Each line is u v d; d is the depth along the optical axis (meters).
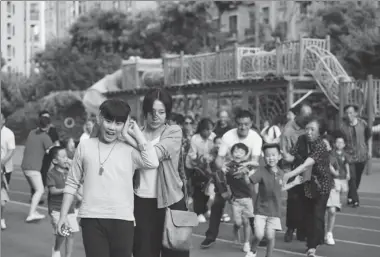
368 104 25.58
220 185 12.36
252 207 12.02
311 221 11.62
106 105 7.41
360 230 14.48
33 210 15.91
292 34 40.09
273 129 17.16
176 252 8.05
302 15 39.44
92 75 56.75
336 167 12.78
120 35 56.44
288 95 27.70
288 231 13.08
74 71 57.12
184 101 33.94
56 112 52.44
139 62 38.84
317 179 11.54
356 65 34.75
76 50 58.00
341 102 26.81
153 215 8.07
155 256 8.09
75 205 10.93
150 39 53.09
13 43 89.62
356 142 18.50
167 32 51.81
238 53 30.55
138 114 38.16
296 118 13.82
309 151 11.73
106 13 56.69
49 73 58.69
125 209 7.38
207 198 14.98
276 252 12.13
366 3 34.12
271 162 10.67
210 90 32.09
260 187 10.77
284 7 41.47
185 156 15.21
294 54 28.39
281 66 28.72
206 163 14.48
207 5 49.59
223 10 49.41
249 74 30.25
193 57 33.56
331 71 28.66
